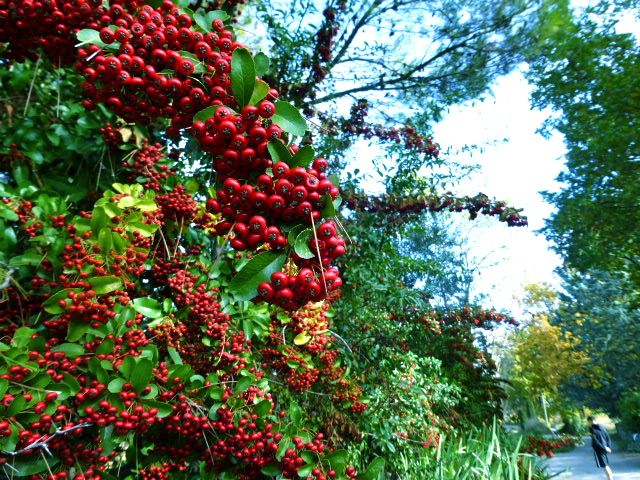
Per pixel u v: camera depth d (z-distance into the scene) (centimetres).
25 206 225
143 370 204
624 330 1938
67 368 196
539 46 695
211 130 120
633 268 1113
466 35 673
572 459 1497
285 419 269
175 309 284
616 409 2250
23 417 173
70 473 199
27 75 266
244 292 112
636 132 976
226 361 294
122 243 222
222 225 122
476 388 945
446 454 436
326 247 115
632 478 1041
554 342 2334
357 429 455
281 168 113
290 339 380
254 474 259
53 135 271
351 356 519
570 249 1230
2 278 205
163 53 128
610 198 1057
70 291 198
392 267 627
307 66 523
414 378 577
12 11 148
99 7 141
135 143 290
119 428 195
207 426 250
